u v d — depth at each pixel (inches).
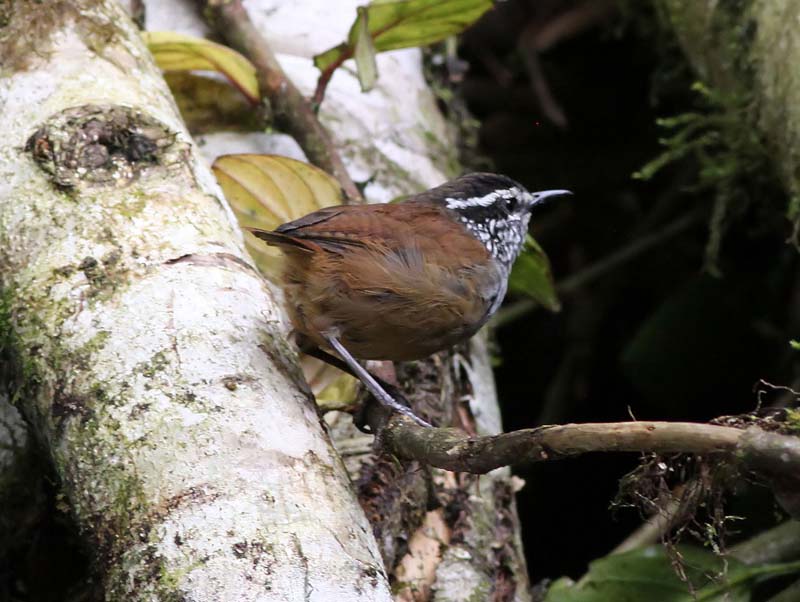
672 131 527.8
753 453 190.7
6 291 251.0
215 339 231.8
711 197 498.9
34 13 303.1
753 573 306.5
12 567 287.7
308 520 201.9
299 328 277.4
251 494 203.3
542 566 477.7
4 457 283.6
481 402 358.9
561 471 485.1
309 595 189.2
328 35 410.9
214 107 379.2
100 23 310.5
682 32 442.6
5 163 270.5
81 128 268.1
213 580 189.8
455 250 277.6
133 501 207.5
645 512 252.5
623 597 312.2
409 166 397.7
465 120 479.2
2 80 293.4
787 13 360.2
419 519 299.1
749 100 390.9
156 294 239.3
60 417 227.5
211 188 277.3
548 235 555.8
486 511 319.3
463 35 573.0
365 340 276.7
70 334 236.4
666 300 463.2
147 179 265.4
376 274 263.9
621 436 200.1
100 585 216.7
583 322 520.7
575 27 562.9
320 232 266.2
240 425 215.0
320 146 365.4
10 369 253.0
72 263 247.4
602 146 567.8
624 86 570.3
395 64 432.1
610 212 557.0
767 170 407.5
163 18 387.9
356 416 283.7
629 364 458.3
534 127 573.6
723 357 455.2
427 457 238.2
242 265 255.6
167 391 221.0
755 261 501.0
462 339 292.4
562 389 509.4
